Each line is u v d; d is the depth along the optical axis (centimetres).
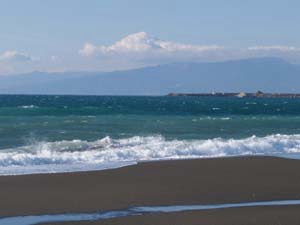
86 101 16438
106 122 6050
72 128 5338
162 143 4138
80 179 2736
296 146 4347
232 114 9238
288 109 12412
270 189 2581
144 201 2284
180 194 2436
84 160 3416
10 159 3266
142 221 1931
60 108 8962
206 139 4694
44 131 5028
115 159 3512
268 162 3438
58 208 2128
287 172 3075
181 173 2975
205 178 2838
